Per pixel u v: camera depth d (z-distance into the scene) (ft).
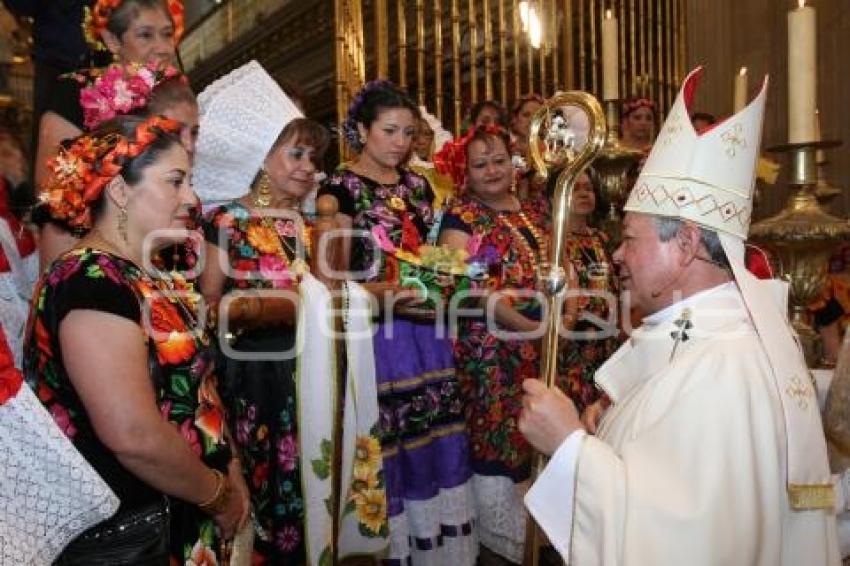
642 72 17.28
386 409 7.83
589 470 4.13
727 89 17.94
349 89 11.72
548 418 4.41
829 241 6.16
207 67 32.94
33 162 6.83
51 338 4.39
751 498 3.93
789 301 6.57
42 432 4.02
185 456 4.60
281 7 26.63
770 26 17.30
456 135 12.96
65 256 4.58
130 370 4.33
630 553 3.88
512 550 8.80
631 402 4.55
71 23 6.78
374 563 8.00
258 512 6.34
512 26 16.15
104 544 4.50
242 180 6.93
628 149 9.80
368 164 8.42
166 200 4.78
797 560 4.33
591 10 15.72
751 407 4.09
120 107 5.37
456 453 8.34
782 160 16.97
